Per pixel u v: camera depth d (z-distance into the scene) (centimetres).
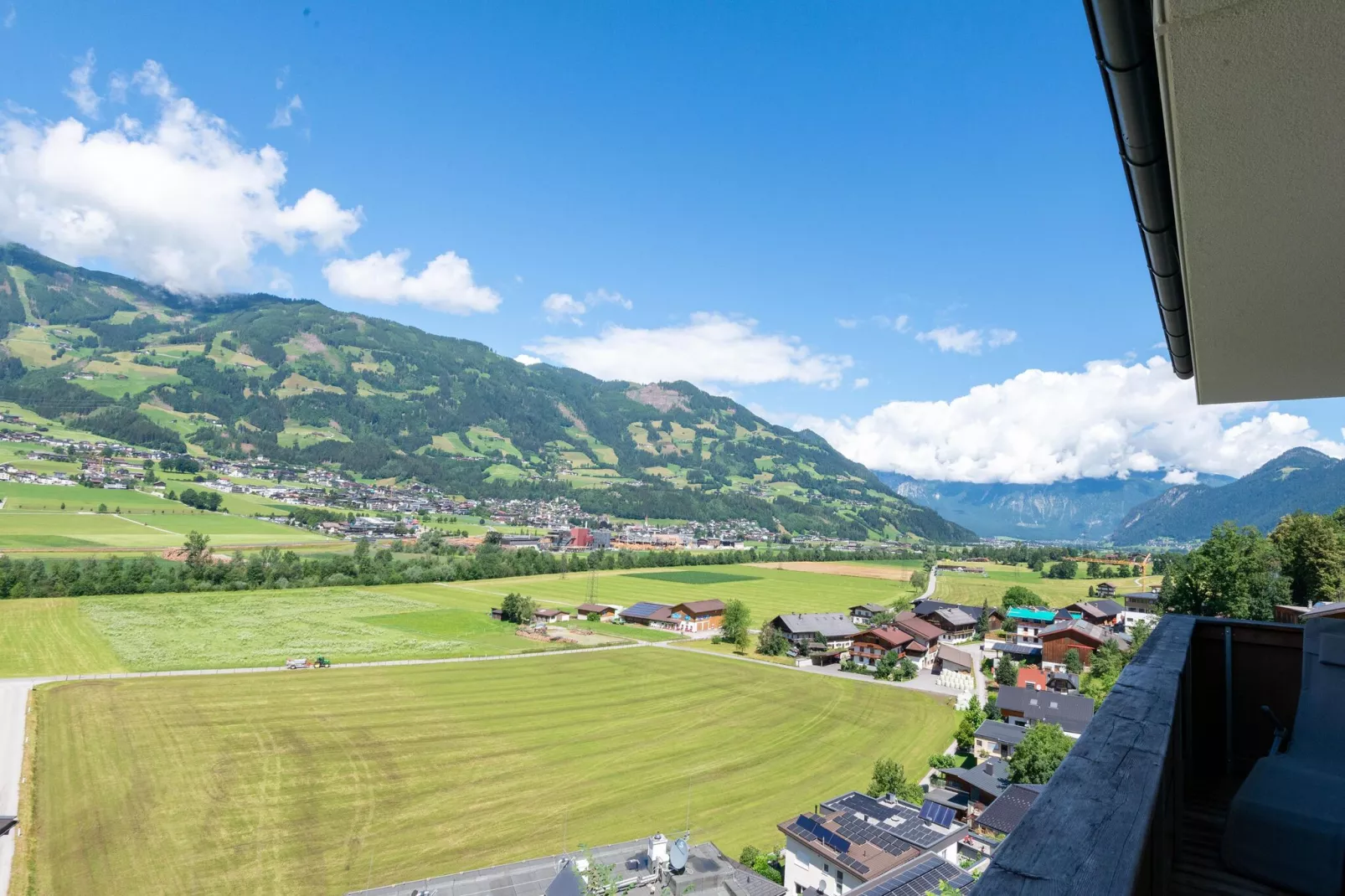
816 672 6228
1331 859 286
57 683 4872
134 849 2784
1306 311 347
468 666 6069
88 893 2483
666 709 4912
